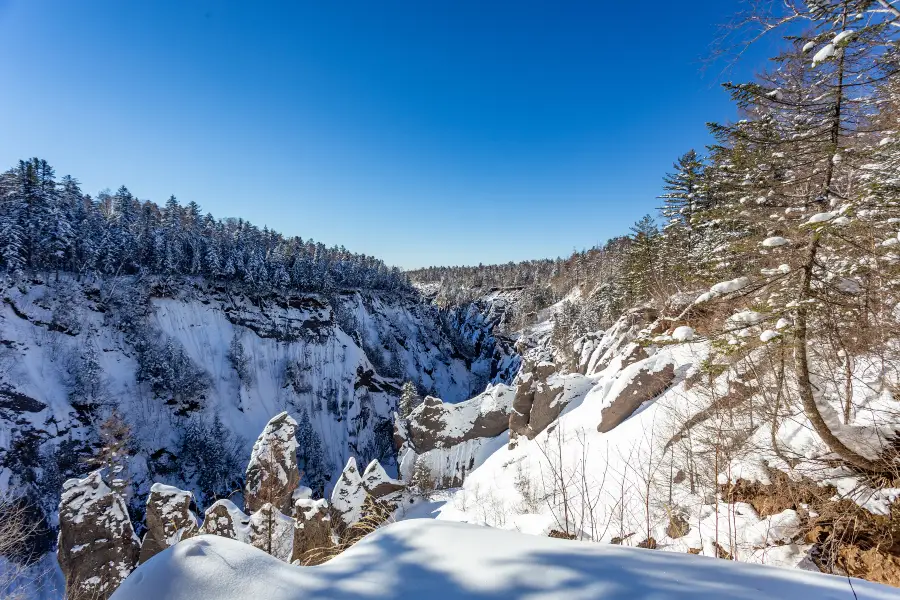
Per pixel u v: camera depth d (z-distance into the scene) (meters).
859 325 5.84
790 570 1.98
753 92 5.59
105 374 46.62
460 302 137.25
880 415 6.56
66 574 12.87
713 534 6.50
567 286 95.31
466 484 22.22
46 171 46.62
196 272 62.69
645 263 25.20
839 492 5.91
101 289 50.94
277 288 71.25
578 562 2.06
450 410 27.27
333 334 73.19
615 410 15.53
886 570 4.95
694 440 8.84
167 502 13.73
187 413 50.22
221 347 60.47
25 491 34.25
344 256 112.88
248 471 17.12
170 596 1.75
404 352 92.88
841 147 5.24
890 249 4.87
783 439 7.38
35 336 43.69
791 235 5.65
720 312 6.46
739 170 6.44
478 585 1.88
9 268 44.06
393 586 1.89
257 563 1.99
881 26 4.25
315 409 62.59
